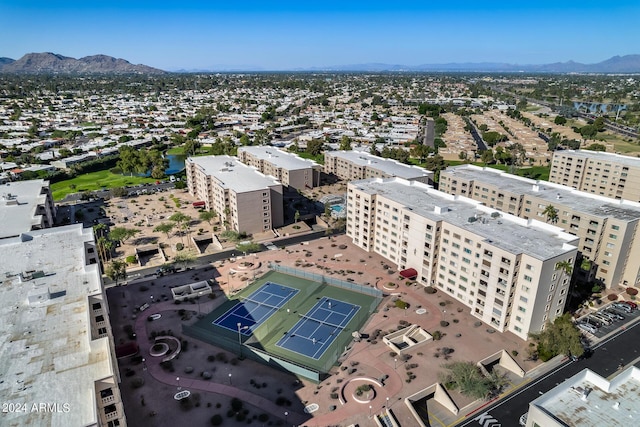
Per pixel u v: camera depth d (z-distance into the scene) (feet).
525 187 609.42
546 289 387.34
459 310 447.83
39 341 263.70
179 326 420.36
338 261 556.92
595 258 495.41
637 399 246.47
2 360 245.86
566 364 377.71
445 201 536.01
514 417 320.70
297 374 355.36
